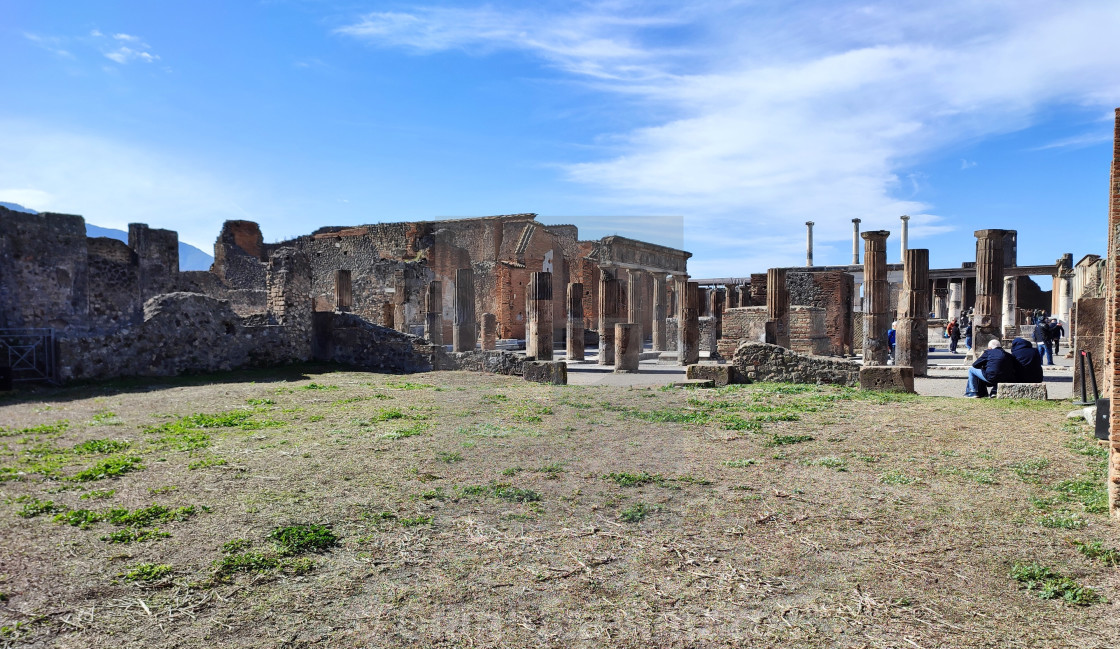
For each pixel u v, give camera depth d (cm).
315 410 1173
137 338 1794
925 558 443
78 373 1642
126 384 1631
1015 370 1368
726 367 1642
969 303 5144
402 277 3219
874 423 1015
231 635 334
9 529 506
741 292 3625
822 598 375
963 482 646
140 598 380
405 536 446
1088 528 511
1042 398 1295
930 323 3775
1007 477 670
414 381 1741
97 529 503
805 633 333
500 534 369
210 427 993
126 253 2714
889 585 397
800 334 2750
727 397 1366
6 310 1903
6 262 1908
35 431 961
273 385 1631
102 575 414
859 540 471
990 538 485
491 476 364
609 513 370
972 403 1252
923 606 372
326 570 409
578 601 350
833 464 718
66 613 363
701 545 432
